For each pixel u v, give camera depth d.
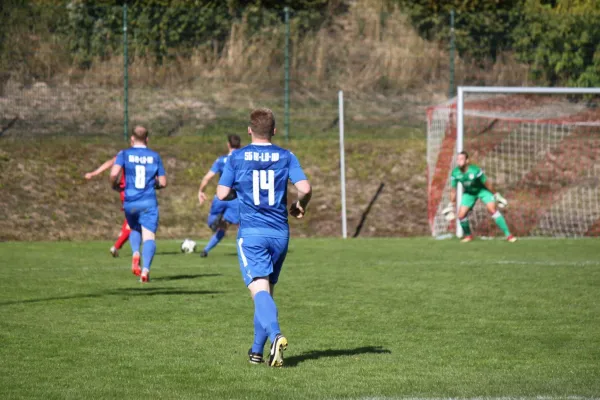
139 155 29.41
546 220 58.16
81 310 23.34
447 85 74.06
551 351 18.11
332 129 68.25
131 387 14.59
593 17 71.06
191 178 60.03
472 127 67.62
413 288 28.47
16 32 65.62
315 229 55.75
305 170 61.84
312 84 73.62
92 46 67.56
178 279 30.81
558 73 71.44
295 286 28.98
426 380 15.26
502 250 43.19
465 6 75.56
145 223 29.34
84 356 17.25
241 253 16.20
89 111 66.00
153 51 69.31
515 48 71.94
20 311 23.09
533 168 63.34
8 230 50.97
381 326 21.27
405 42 76.56
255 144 16.38
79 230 52.53
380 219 57.38
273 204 16.17
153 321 21.62
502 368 16.38
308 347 18.52
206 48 71.56
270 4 76.56
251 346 18.39
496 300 25.75
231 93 71.06
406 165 63.44
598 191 61.03
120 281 30.06
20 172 56.94
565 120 68.75
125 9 67.50
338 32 78.00
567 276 31.81
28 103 65.06
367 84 74.38
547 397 13.99
